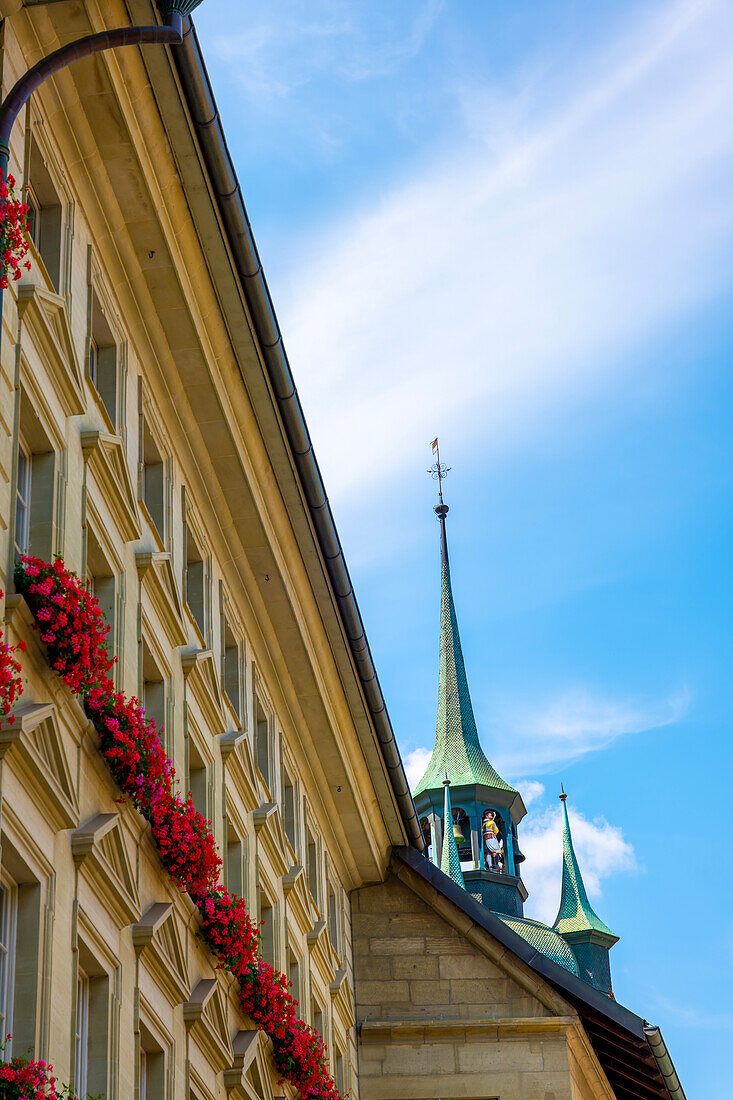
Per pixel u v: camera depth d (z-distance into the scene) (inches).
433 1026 1467.8
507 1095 1438.2
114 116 843.4
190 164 901.8
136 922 788.0
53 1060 655.1
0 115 579.8
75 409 792.3
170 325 970.7
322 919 1363.2
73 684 695.7
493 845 4311.0
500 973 1510.8
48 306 753.0
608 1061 1595.7
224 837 1042.7
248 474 1095.0
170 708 937.5
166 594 925.8
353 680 1359.5
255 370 1041.5
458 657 4803.2
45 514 745.6
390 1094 1446.9
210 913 920.9
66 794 697.0
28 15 776.3
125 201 893.8
